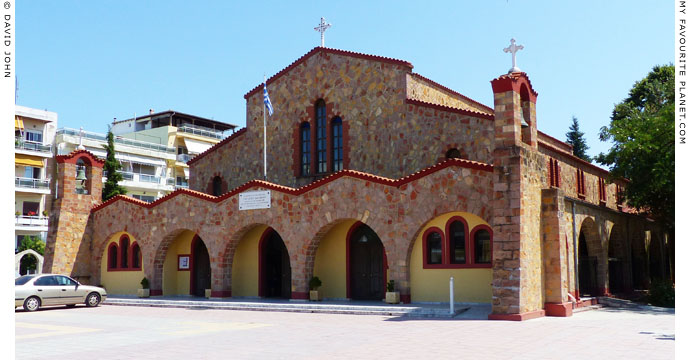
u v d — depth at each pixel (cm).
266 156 3338
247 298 2920
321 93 3180
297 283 2655
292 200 2705
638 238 3516
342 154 3083
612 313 2269
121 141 6725
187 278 3259
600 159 3073
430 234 2441
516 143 2042
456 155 2747
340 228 2775
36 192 5722
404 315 2148
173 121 8100
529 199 2084
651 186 2767
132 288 3297
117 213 3359
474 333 1625
